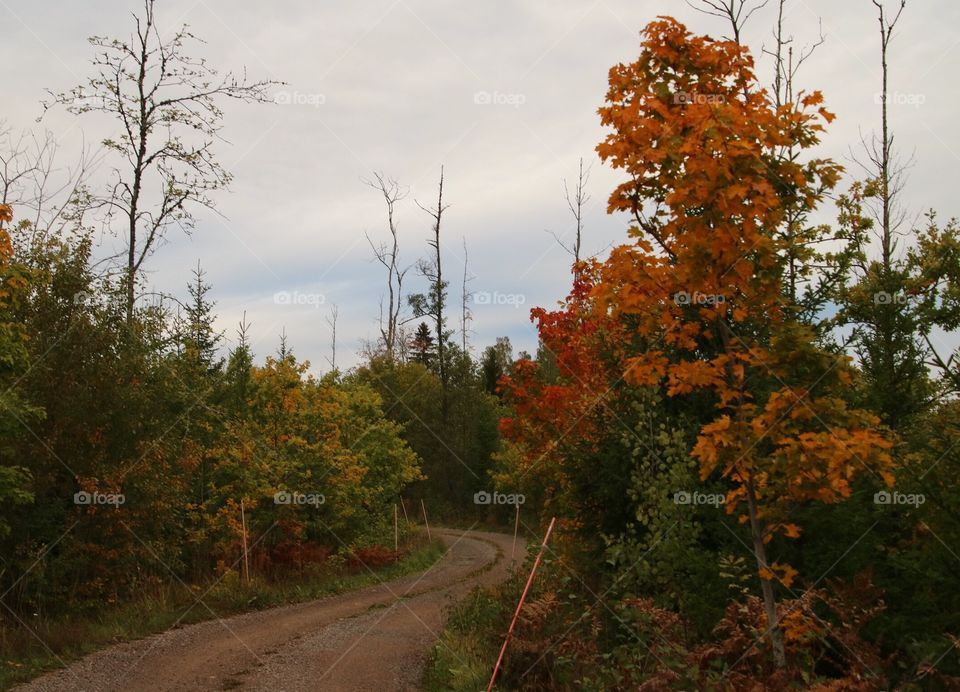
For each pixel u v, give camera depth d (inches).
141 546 594.6
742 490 252.5
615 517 435.2
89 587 551.5
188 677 388.2
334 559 832.3
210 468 786.2
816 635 269.7
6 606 494.6
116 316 593.0
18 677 383.6
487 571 864.9
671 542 349.7
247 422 817.5
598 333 469.7
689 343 254.1
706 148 229.9
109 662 419.8
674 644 287.3
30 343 529.3
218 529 727.7
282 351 917.2
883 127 518.6
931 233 395.5
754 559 339.9
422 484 1710.1
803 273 319.3
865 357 382.6
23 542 521.0
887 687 254.5
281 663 418.9
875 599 295.6
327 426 882.1
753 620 274.8
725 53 248.4
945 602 295.3
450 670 364.5
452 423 1723.7
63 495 559.2
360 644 471.2
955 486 291.4
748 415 245.6
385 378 1729.8
